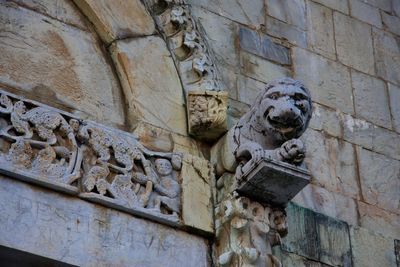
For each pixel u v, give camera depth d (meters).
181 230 12.50
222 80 14.20
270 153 12.23
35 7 13.23
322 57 15.66
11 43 12.80
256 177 12.21
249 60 14.73
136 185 12.47
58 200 11.82
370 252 14.24
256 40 15.01
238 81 14.40
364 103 15.69
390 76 16.27
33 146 11.96
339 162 14.87
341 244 14.05
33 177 11.70
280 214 12.62
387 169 15.25
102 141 12.47
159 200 12.48
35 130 12.10
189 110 13.22
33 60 12.84
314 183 14.42
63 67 13.03
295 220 13.87
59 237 11.62
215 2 14.90
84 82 13.08
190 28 13.84
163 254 12.22
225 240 12.47
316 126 14.98
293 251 13.59
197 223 12.57
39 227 11.55
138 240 12.13
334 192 14.52
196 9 14.62
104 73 13.30
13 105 12.12
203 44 13.84
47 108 12.34
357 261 14.05
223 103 13.20
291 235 13.70
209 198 12.84
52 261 11.51
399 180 15.27
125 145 12.61
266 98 12.51
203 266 12.41
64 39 13.24
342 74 15.73
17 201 11.55
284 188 12.37
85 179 12.11
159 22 13.84
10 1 13.06
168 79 13.47
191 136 13.25
